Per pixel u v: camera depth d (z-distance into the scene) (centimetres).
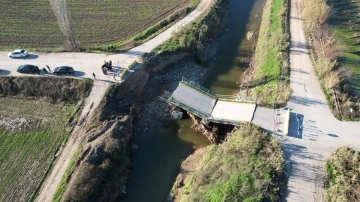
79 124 4284
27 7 6838
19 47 5625
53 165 3825
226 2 7212
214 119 4191
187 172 4041
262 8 7188
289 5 6669
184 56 5625
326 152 3628
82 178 3553
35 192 3550
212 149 4081
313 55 5128
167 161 4247
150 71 5206
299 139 3788
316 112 4128
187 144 4441
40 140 4156
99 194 3578
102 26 6266
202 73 5481
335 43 5234
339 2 6712
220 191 3300
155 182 4012
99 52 5397
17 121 4428
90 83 4703
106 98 4506
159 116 4797
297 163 3528
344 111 4097
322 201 3172
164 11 6750
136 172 4122
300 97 4362
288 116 4031
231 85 5241
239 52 5925
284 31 5741
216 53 5906
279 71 4831
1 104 4694
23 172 3781
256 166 3450
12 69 5006
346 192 3133
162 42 5634
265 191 3200
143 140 4506
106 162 3762
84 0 7175
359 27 5912
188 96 4575
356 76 4722
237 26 6606
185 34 5725
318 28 5625
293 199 3200
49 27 6216
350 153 3484
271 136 3806
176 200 3719
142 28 6203
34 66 4862
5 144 4125
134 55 5303
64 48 5512
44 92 4744
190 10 6606
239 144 3747
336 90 4356
